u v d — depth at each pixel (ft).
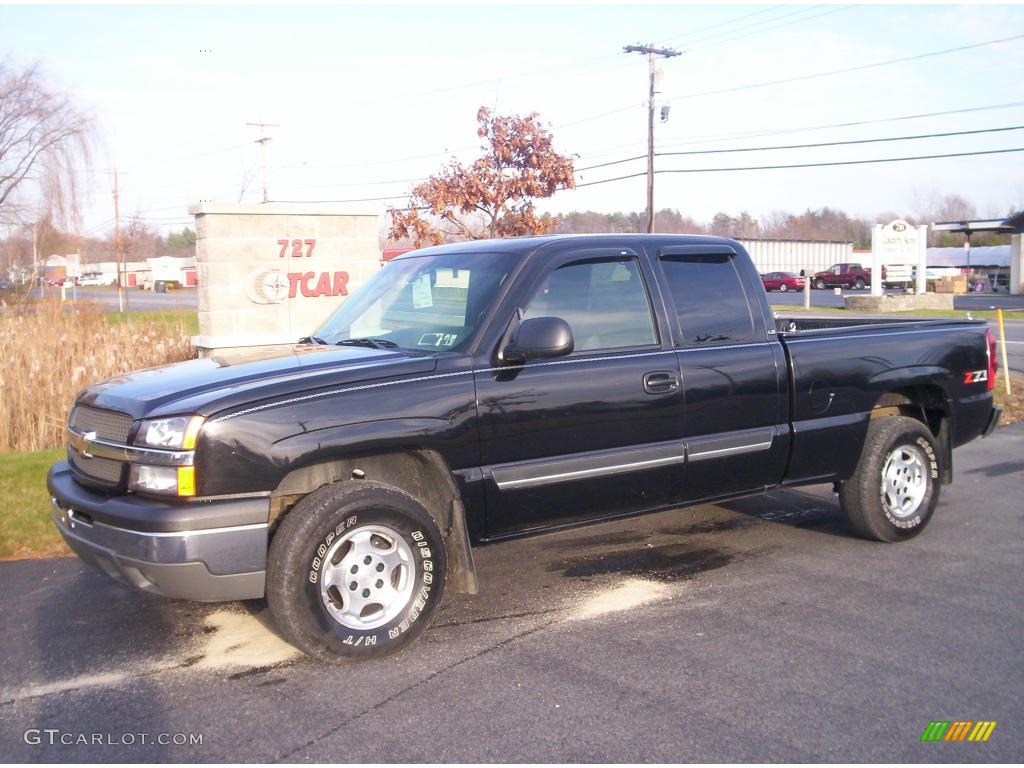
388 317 18.11
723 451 18.39
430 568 15.29
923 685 13.93
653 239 18.53
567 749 12.10
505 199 50.49
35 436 32.35
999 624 16.31
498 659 14.99
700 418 18.11
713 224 268.00
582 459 16.79
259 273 38.40
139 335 41.98
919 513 21.40
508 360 16.05
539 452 16.43
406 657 15.12
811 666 14.61
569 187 51.62
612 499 17.42
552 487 16.62
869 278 189.37
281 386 14.46
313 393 14.53
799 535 22.02
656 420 17.57
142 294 216.54
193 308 135.74
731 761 11.78
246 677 14.47
